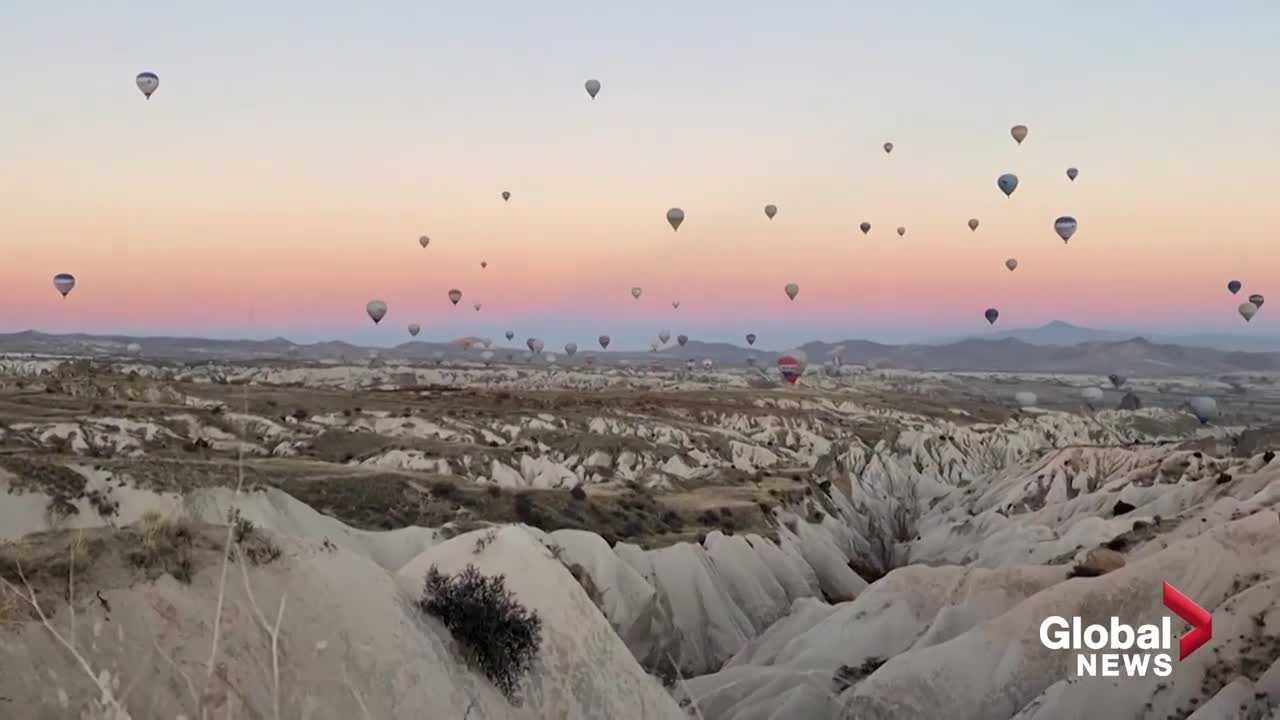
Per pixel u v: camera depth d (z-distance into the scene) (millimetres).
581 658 15641
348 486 40219
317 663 10414
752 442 96750
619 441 76188
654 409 108875
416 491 41938
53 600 8664
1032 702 27156
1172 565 30172
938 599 35656
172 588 9789
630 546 41375
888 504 83688
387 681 11195
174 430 52125
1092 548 44688
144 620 9078
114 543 10242
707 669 37969
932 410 137375
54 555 9500
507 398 103875
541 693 14555
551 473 60188
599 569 34969
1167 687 25734
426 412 83062
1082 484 72750
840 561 56062
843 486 80312
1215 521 41312
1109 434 130875
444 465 57188
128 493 24453
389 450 58344
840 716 29016
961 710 28281
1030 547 55000
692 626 39688
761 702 30047
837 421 116438
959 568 36625
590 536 36844
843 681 31188
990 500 76812
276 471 42219
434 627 14141
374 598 12750
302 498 38469
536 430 82750
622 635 32688
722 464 77875
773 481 69312
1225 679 25141
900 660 29844
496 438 78375
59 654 8031
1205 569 29625
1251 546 29719
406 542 32156
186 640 9125
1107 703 26125
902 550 70125
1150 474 66000
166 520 11062
